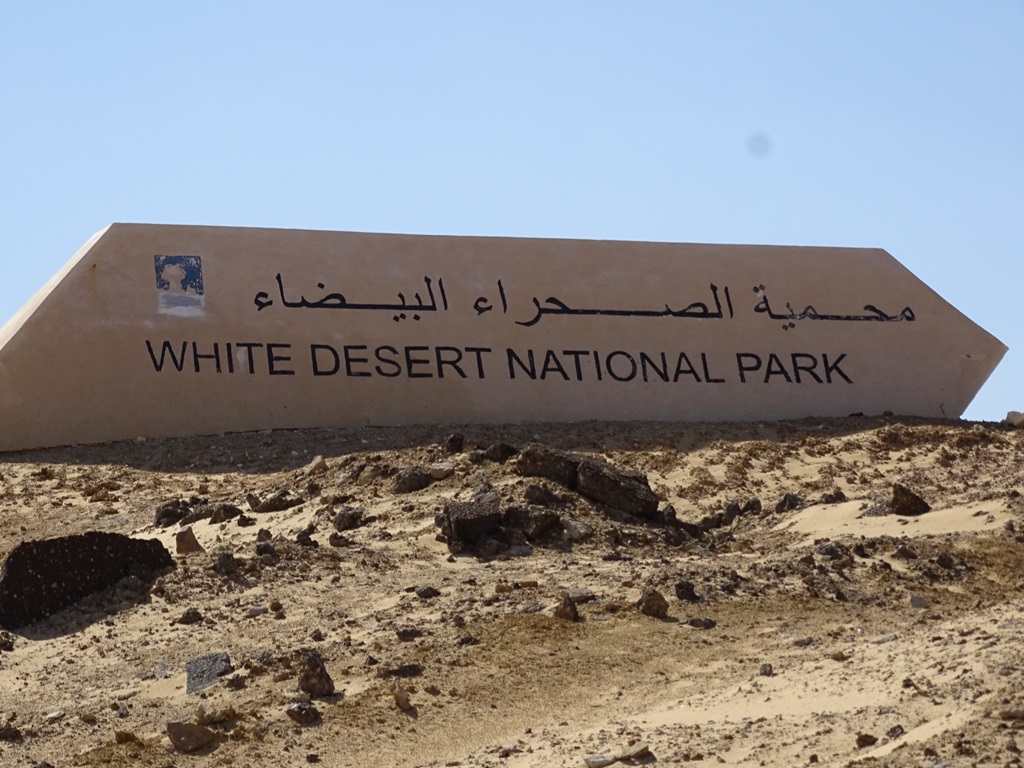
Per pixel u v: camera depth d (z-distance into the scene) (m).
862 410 28.12
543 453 17.78
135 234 25.47
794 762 8.44
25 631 13.88
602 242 28.14
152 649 13.00
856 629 12.81
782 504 19.44
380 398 25.89
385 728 10.78
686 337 27.75
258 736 10.67
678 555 15.83
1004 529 16.09
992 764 7.50
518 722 10.81
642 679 11.66
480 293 27.02
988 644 10.15
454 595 13.95
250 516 18.53
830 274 29.03
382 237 26.95
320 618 13.52
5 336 25.33
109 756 10.37
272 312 25.80
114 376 24.69
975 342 29.14
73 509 20.83
